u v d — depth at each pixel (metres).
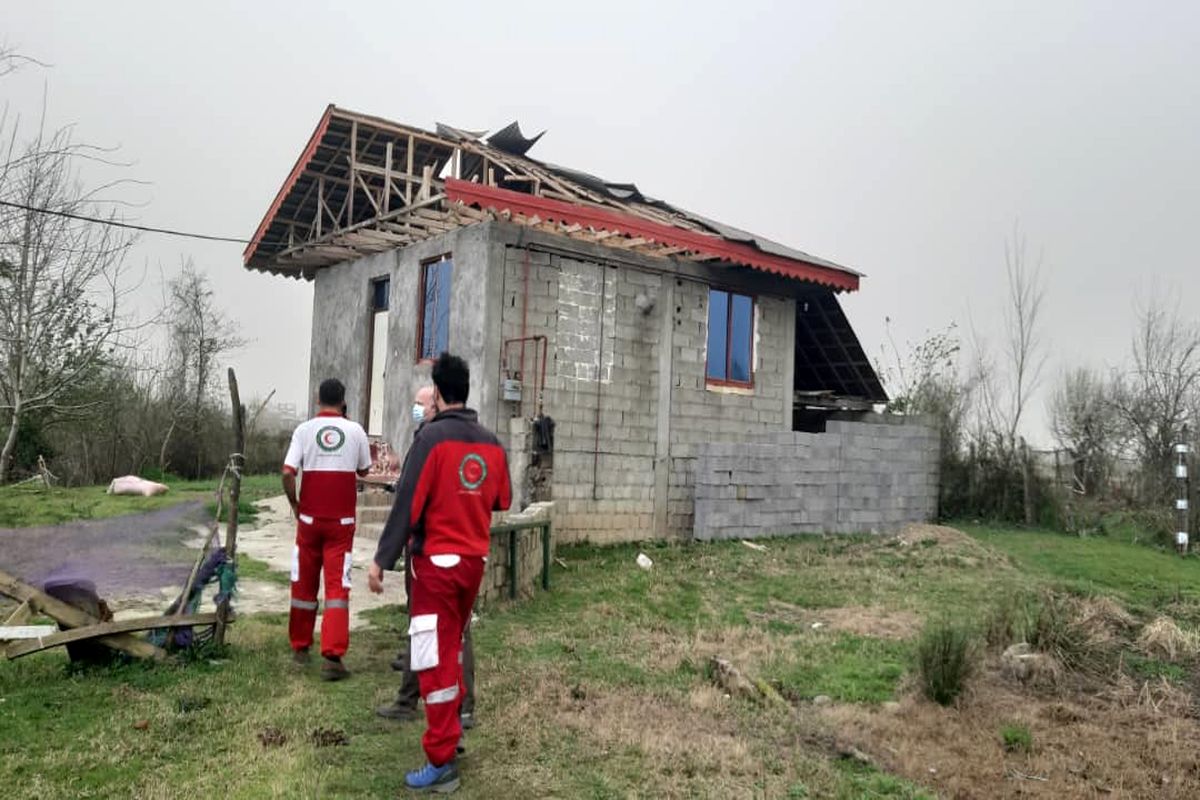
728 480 12.41
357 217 15.18
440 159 14.03
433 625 3.87
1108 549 12.73
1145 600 9.40
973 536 13.80
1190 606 8.96
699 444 12.70
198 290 23.91
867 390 16.58
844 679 5.91
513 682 5.35
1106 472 16.41
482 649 6.14
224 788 3.71
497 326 11.02
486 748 4.32
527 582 8.30
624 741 4.47
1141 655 7.11
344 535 5.41
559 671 5.62
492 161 13.30
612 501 12.05
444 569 3.88
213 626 5.55
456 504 3.97
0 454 16.59
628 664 5.95
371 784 3.83
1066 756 4.84
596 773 4.09
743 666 6.07
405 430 12.41
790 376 14.42
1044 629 7.10
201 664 5.29
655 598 8.26
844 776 4.27
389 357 13.06
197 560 5.71
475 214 10.88
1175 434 15.47
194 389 22.73
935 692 5.61
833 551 11.66
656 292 12.69
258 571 8.46
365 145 13.29
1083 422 16.91
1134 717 5.64
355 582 8.28
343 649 5.21
